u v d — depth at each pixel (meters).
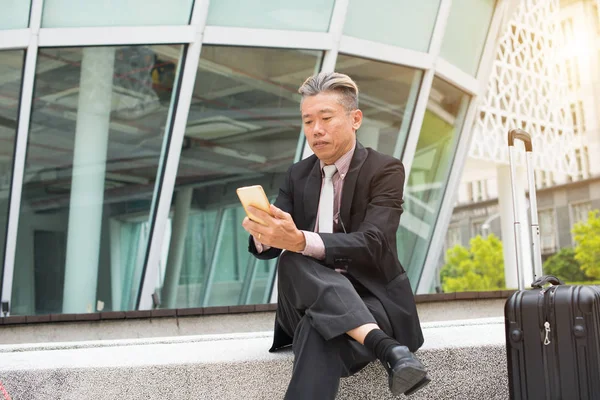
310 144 2.46
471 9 10.79
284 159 9.17
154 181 8.84
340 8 8.85
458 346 2.66
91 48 8.25
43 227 8.77
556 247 51.22
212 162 8.95
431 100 10.55
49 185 8.68
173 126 8.59
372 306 2.29
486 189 58.09
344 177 2.49
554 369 2.29
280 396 2.53
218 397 2.51
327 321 2.10
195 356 2.60
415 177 10.81
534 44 25.27
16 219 8.64
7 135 8.37
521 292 2.39
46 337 7.09
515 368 2.35
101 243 8.91
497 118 22.92
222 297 9.40
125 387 2.49
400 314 2.32
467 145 11.36
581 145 49.16
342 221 2.45
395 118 9.94
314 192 2.51
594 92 48.28
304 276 2.21
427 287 11.50
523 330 2.34
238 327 7.52
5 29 7.90
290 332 2.52
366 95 9.62
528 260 16.30
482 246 48.03
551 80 25.64
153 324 7.34
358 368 2.32
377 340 2.04
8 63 8.07
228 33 8.41
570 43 49.06
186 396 2.50
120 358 2.59
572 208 50.38
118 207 8.88
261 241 2.24
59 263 8.86
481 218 58.28
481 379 2.65
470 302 8.36
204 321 7.45
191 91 8.50
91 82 8.37
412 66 9.80
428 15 9.89
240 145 8.98
